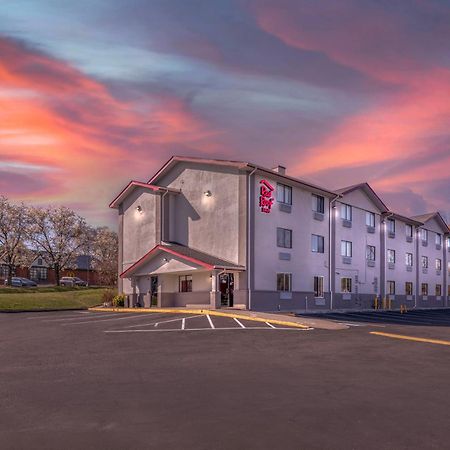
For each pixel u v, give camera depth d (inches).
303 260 1192.8
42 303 1283.2
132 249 1348.4
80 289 1961.1
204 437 222.5
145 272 1198.9
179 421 246.7
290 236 1162.6
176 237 1230.3
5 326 749.3
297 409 271.7
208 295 1102.4
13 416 254.2
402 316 1155.9
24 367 393.4
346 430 236.1
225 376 360.2
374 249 1523.1
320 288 1247.5
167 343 535.2
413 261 1769.2
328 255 1284.4
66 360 426.6
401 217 1641.2
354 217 1435.8
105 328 687.7
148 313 1002.1
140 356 448.8
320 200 1288.1
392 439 224.2
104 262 2255.2
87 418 251.0
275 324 745.0
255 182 1083.3
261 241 1075.9
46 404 278.2
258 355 460.1
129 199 1382.9
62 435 223.9
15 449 205.9
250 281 1034.7
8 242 2097.7
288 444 214.7
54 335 613.6
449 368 411.8
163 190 1219.9
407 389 328.2
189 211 1202.0
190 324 728.3
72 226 2218.3
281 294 1108.5
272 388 323.0
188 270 1074.1
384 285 1546.5
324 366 409.1
